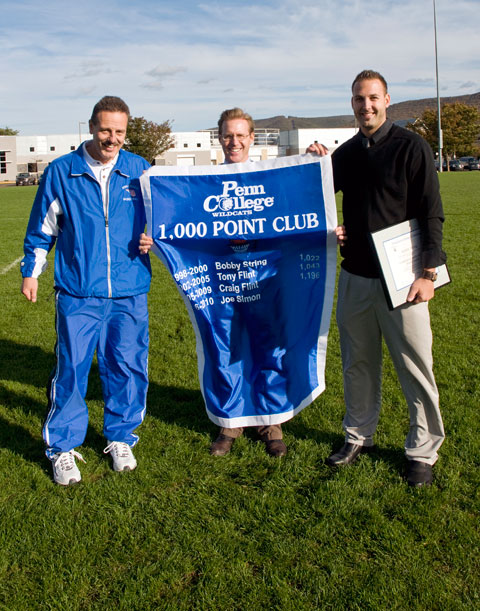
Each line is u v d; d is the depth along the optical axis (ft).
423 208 9.33
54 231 10.44
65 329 10.32
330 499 9.61
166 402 13.93
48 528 9.10
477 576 7.85
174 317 21.57
